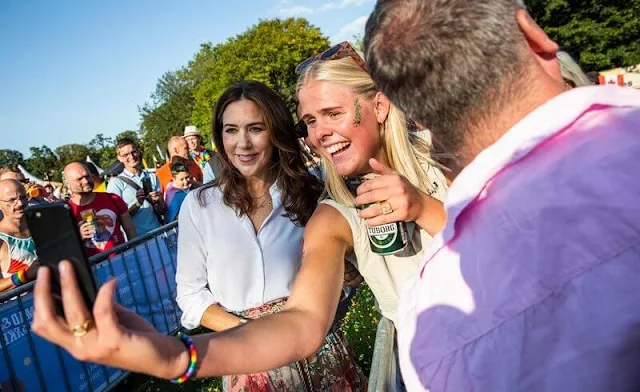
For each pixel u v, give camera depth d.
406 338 0.96
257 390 2.11
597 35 27.88
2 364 3.40
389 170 1.48
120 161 7.12
